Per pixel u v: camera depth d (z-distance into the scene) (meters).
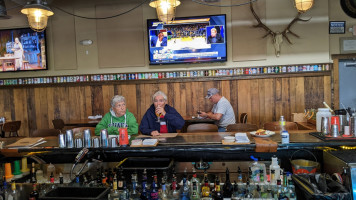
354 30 5.71
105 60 6.20
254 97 5.89
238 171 2.54
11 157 3.02
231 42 5.90
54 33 6.30
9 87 6.39
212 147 2.58
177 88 6.04
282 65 5.78
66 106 6.30
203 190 2.44
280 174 2.55
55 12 6.27
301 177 2.31
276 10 5.79
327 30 5.71
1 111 6.44
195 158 2.86
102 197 1.80
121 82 6.14
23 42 6.30
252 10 5.69
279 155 2.82
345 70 5.80
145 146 2.63
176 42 5.89
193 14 5.90
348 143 2.51
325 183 2.19
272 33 5.74
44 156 3.01
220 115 4.71
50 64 6.34
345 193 2.04
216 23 5.77
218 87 5.95
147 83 6.10
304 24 5.75
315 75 5.74
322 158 2.77
